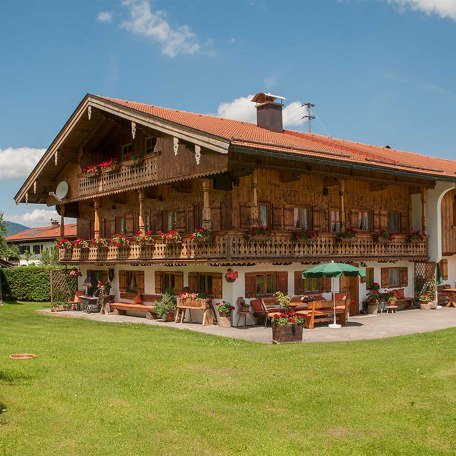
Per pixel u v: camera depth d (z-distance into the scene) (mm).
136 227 26500
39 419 8820
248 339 17109
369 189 25672
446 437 8125
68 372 11664
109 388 10484
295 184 22844
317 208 23547
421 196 26344
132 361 12656
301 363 12234
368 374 11148
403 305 26094
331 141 27688
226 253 19141
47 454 7574
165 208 24297
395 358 12609
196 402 9641
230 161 18703
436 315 23594
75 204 30578
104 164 25453
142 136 25172
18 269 36188
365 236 23656
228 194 21094
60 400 9758
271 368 11812
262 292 21141
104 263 25922
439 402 9484
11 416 8930
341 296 21594
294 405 9453
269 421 8758
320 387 10375
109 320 23094
